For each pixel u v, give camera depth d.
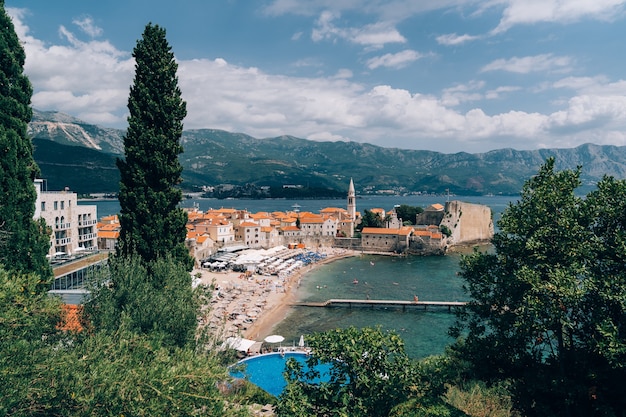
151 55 35.75
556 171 23.33
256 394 29.38
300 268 133.62
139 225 34.34
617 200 20.89
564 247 20.05
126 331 17.92
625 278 18.36
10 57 27.92
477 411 24.36
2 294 15.18
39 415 13.59
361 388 20.06
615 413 17.72
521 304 20.44
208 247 136.38
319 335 21.16
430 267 136.62
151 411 13.50
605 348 16.94
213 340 27.61
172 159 36.38
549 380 19.17
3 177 26.02
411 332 72.81
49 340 18.84
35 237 28.02
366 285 110.19
